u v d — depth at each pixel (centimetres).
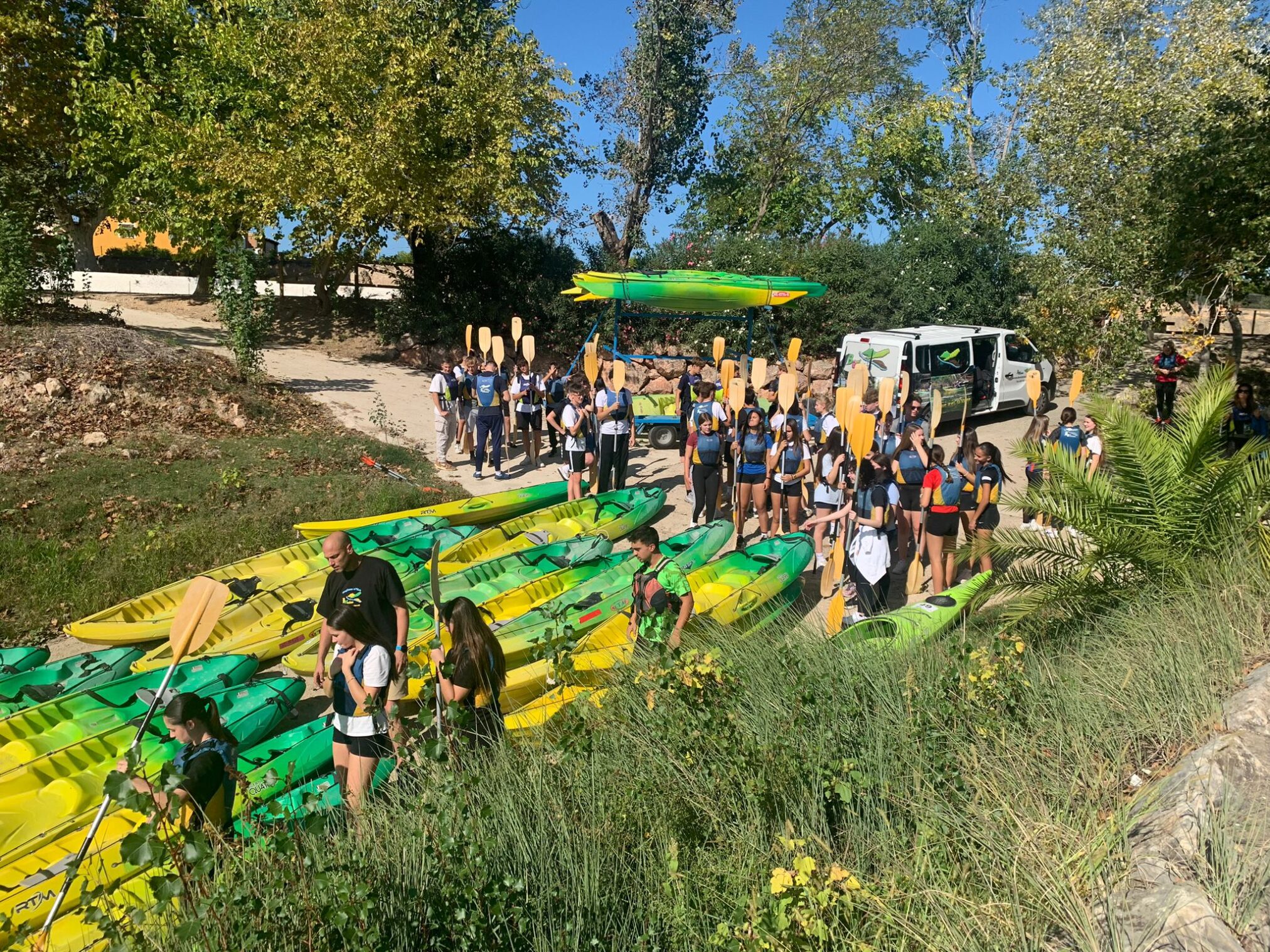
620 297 1582
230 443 1373
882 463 949
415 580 980
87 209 2839
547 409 1530
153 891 328
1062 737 455
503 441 1620
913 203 3341
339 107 2028
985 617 788
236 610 877
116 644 871
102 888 354
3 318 1505
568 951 350
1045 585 700
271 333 2384
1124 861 342
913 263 2386
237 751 647
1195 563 664
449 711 474
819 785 436
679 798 445
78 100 2116
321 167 1992
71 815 580
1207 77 1752
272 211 2086
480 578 991
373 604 593
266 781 452
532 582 938
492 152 2131
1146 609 635
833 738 479
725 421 1244
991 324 2311
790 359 1305
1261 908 309
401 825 420
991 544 730
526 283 2434
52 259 1719
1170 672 493
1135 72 1866
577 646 747
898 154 3198
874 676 552
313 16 2177
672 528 1261
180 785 379
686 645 630
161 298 2773
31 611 909
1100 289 1709
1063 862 343
